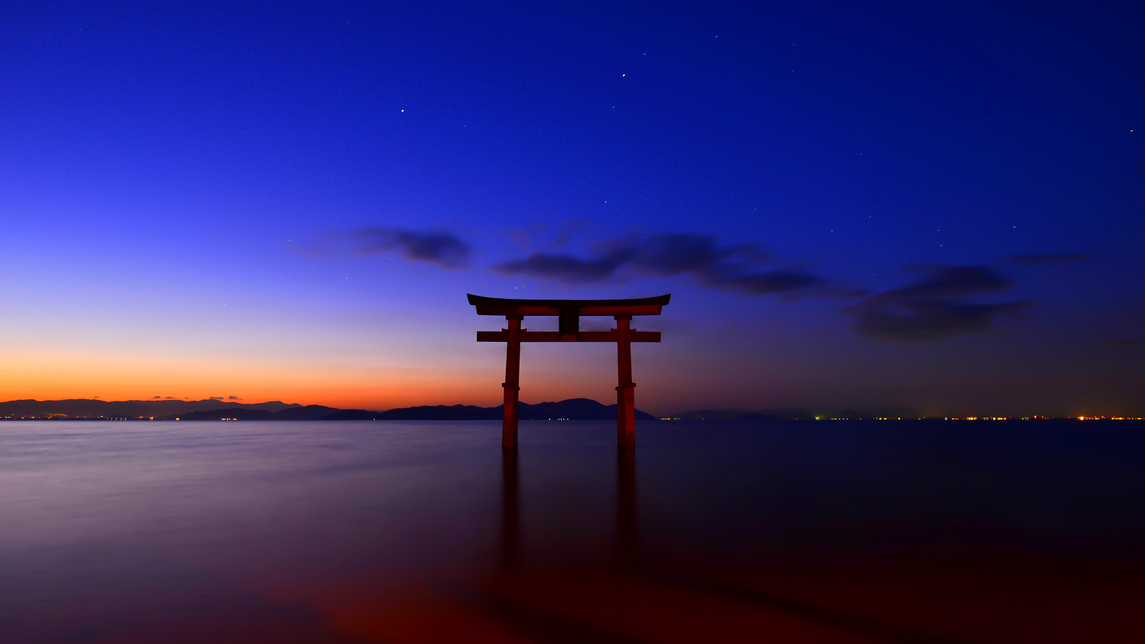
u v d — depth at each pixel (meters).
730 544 7.19
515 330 19.33
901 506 9.88
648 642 4.21
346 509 9.56
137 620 4.70
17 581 5.75
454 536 7.63
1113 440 34.97
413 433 43.66
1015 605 5.05
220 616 4.77
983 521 8.65
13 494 11.45
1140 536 7.71
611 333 19.59
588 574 5.92
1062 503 10.27
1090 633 4.45
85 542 7.36
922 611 4.89
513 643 4.20
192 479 13.68
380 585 5.57
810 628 4.50
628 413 19.03
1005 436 41.62
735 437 36.56
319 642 4.24
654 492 11.28
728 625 4.54
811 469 15.59
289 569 6.13
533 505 9.90
